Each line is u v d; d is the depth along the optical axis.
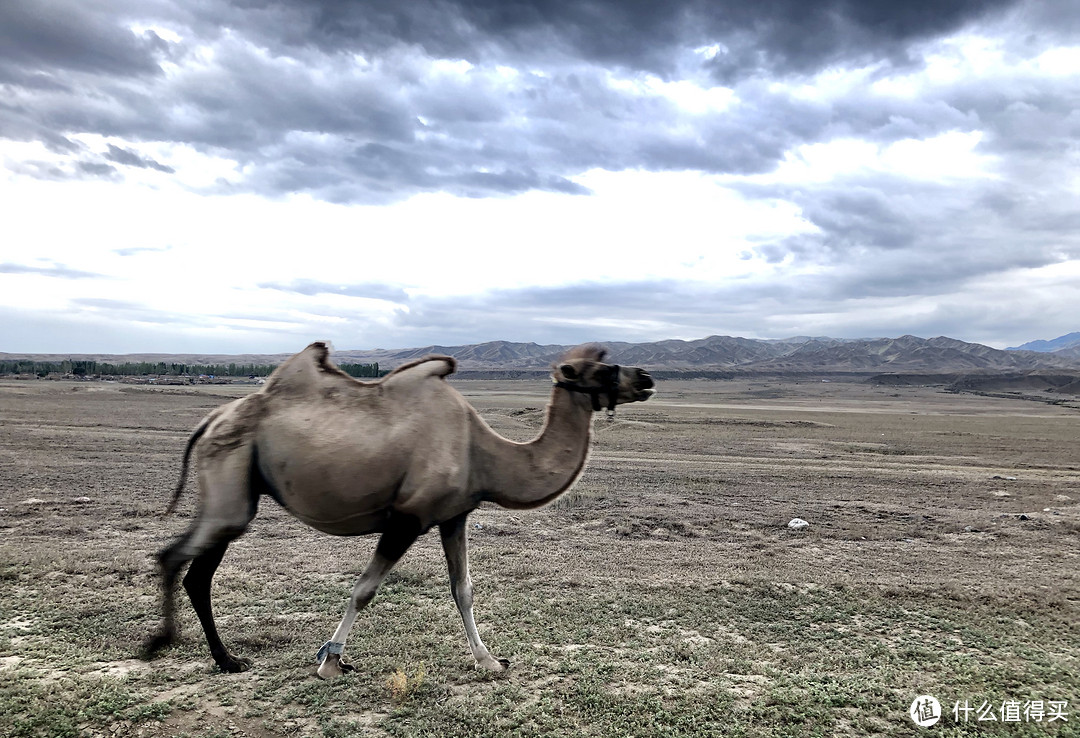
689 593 8.11
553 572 8.86
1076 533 12.31
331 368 5.81
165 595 5.48
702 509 13.80
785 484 17.70
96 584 7.65
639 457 23.47
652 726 4.88
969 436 36.25
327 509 5.37
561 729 4.81
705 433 33.81
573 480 6.01
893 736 4.88
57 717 4.61
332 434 5.29
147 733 4.57
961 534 12.15
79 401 41.84
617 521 12.45
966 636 6.98
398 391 5.66
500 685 5.48
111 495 13.01
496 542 10.64
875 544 11.20
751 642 6.69
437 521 5.58
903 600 8.13
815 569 9.37
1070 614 7.72
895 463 23.91
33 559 8.37
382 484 5.32
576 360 6.05
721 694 5.36
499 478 5.82
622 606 7.54
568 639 6.53
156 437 23.50
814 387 156.38
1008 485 18.41
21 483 13.80
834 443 30.44
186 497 13.13
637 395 5.99
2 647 5.76
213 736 4.55
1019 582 8.96
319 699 5.10
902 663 6.20
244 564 8.76
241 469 5.40
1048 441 33.97
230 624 6.62
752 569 9.30
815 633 6.96
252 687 5.27
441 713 4.96
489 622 6.96
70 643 5.99
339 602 7.42
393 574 8.50
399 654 6.00
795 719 5.06
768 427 38.56
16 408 33.97
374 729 4.76
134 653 5.81
